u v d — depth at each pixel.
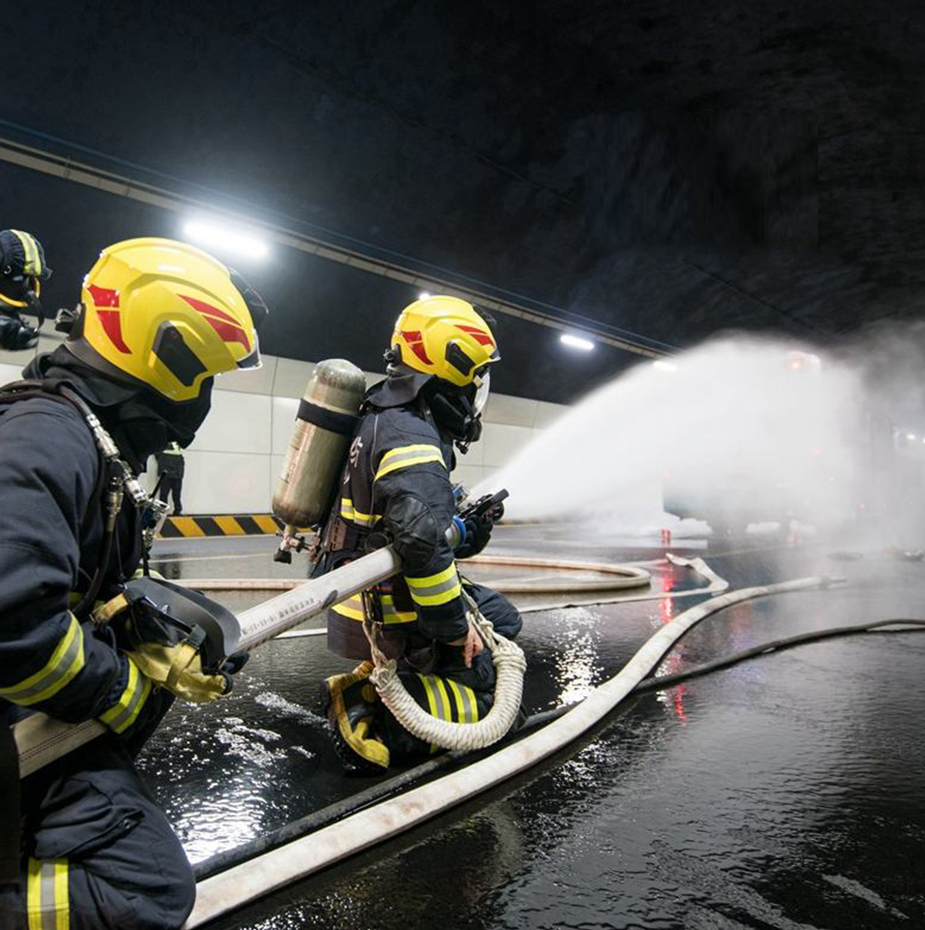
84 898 1.21
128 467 1.32
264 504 12.30
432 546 2.04
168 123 8.73
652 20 10.57
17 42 7.16
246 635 1.59
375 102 10.16
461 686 2.47
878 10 10.45
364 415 2.36
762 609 5.57
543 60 10.93
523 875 1.78
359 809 2.11
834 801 2.22
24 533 1.07
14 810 1.15
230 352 1.36
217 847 1.88
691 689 3.41
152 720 1.41
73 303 9.76
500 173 12.68
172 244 1.37
